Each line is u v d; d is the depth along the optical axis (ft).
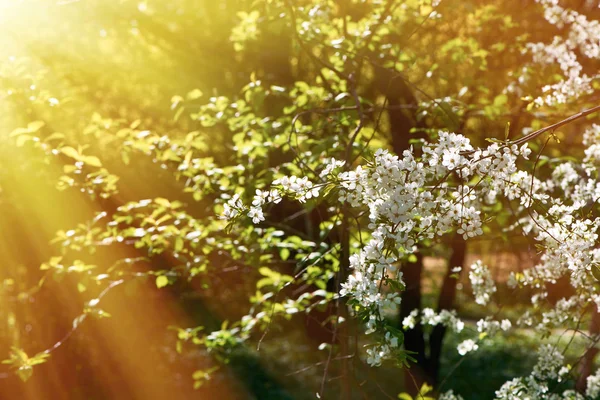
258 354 35.86
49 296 25.00
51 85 16.79
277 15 13.73
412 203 6.57
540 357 11.41
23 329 25.46
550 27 17.08
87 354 26.89
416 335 25.77
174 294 27.32
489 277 11.44
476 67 15.37
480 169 6.75
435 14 13.57
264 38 22.26
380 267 6.79
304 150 14.55
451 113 13.03
